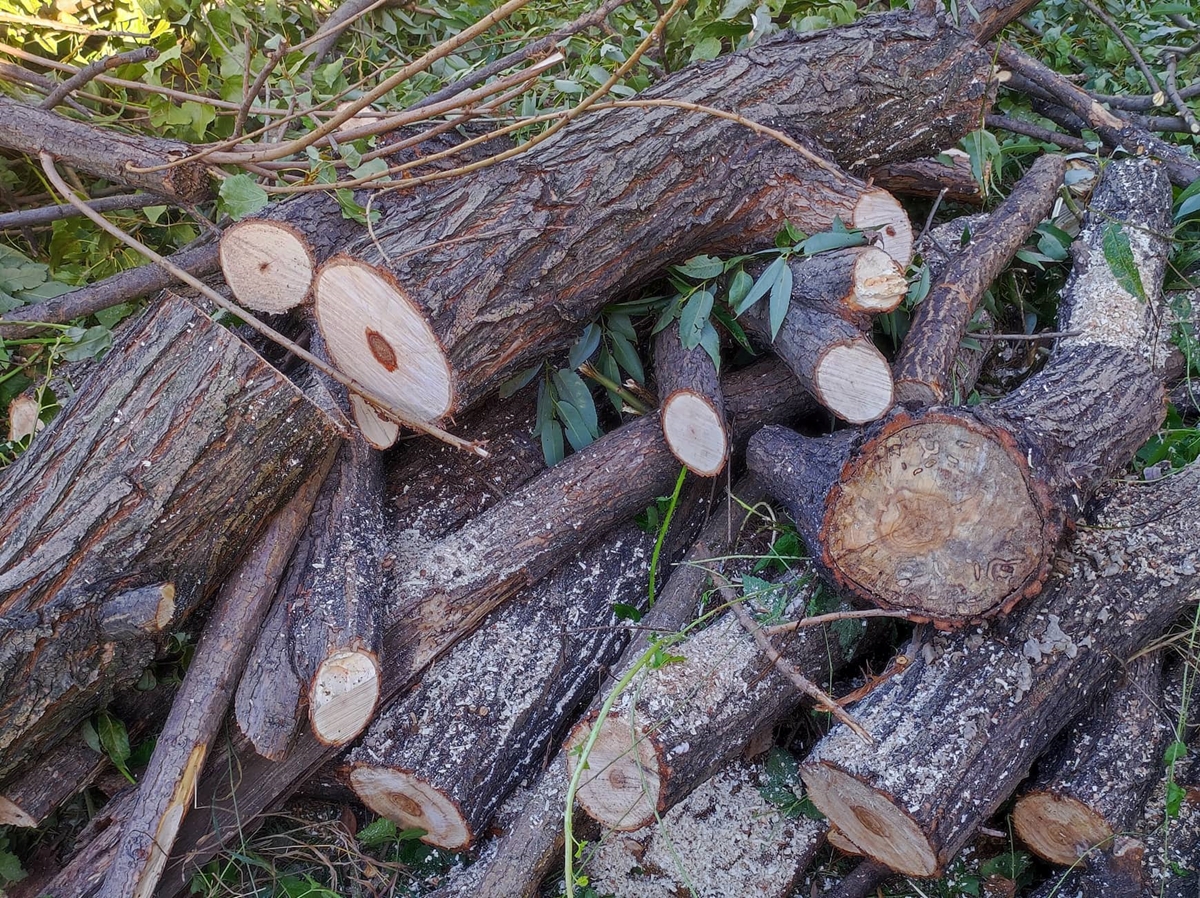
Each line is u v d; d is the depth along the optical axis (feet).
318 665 3.82
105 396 3.93
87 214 4.25
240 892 4.07
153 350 3.91
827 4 5.30
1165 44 6.43
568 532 4.34
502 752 4.07
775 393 4.64
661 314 4.66
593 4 5.66
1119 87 6.18
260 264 4.16
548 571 4.36
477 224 4.07
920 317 4.50
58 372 4.66
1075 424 4.15
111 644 3.78
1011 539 3.75
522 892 3.87
